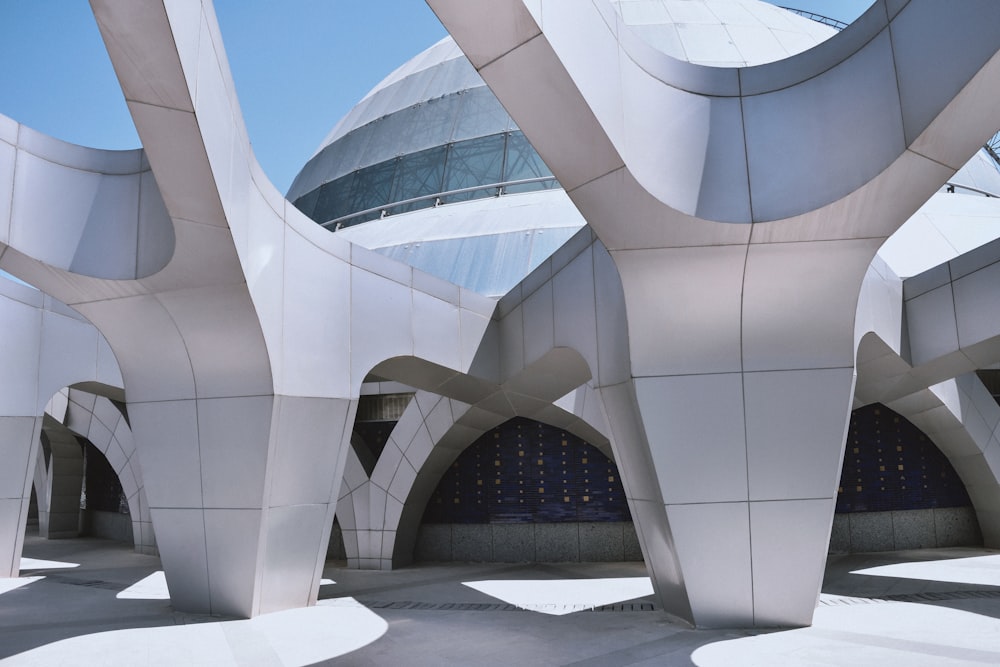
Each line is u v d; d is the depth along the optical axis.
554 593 18.91
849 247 12.73
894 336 20.53
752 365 13.92
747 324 13.73
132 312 15.11
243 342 14.96
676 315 13.71
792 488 13.95
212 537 15.94
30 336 23.38
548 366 20.48
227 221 12.48
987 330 19.31
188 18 9.70
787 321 13.67
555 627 14.52
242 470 15.59
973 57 9.47
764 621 14.10
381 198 33.41
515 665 11.68
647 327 13.90
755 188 12.33
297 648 12.87
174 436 16.06
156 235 13.98
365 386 27.25
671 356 14.03
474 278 26.17
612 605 16.92
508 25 9.20
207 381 15.63
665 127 12.27
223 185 12.03
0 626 14.83
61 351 24.11
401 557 25.58
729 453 13.98
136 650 12.72
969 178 32.25
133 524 31.33
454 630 14.33
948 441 27.00
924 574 20.70
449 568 24.78
